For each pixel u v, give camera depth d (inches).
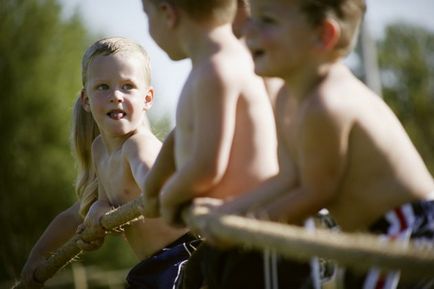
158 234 284.2
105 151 298.8
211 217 179.0
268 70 191.2
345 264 145.6
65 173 1528.1
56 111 1541.6
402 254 140.0
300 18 188.1
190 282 232.5
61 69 1567.4
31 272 324.5
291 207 184.5
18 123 1520.7
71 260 308.2
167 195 197.8
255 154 199.6
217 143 193.5
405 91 2106.3
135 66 284.2
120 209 265.7
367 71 798.5
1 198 1496.1
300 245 152.1
